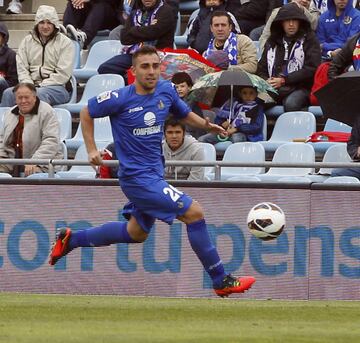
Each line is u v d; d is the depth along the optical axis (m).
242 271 37.78
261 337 23.12
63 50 51.97
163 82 30.61
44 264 38.66
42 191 38.69
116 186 38.34
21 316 27.42
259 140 47.84
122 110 30.17
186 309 30.38
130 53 52.34
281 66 49.28
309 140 46.66
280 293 37.56
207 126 31.17
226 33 49.97
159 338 22.61
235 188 37.78
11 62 53.59
